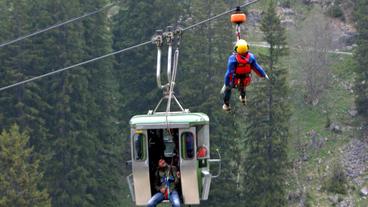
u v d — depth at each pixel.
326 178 60.38
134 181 15.63
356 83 67.25
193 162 15.25
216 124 59.84
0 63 60.84
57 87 61.78
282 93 58.66
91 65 66.12
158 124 15.23
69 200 56.44
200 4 63.69
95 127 63.25
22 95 59.88
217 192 56.62
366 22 67.31
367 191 57.59
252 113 58.34
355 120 67.44
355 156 62.75
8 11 63.25
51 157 56.09
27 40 62.09
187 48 64.25
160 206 46.41
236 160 59.09
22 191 47.69
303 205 57.84
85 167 59.16
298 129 66.88
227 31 62.81
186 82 62.81
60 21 63.09
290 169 60.28
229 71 15.19
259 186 56.59
